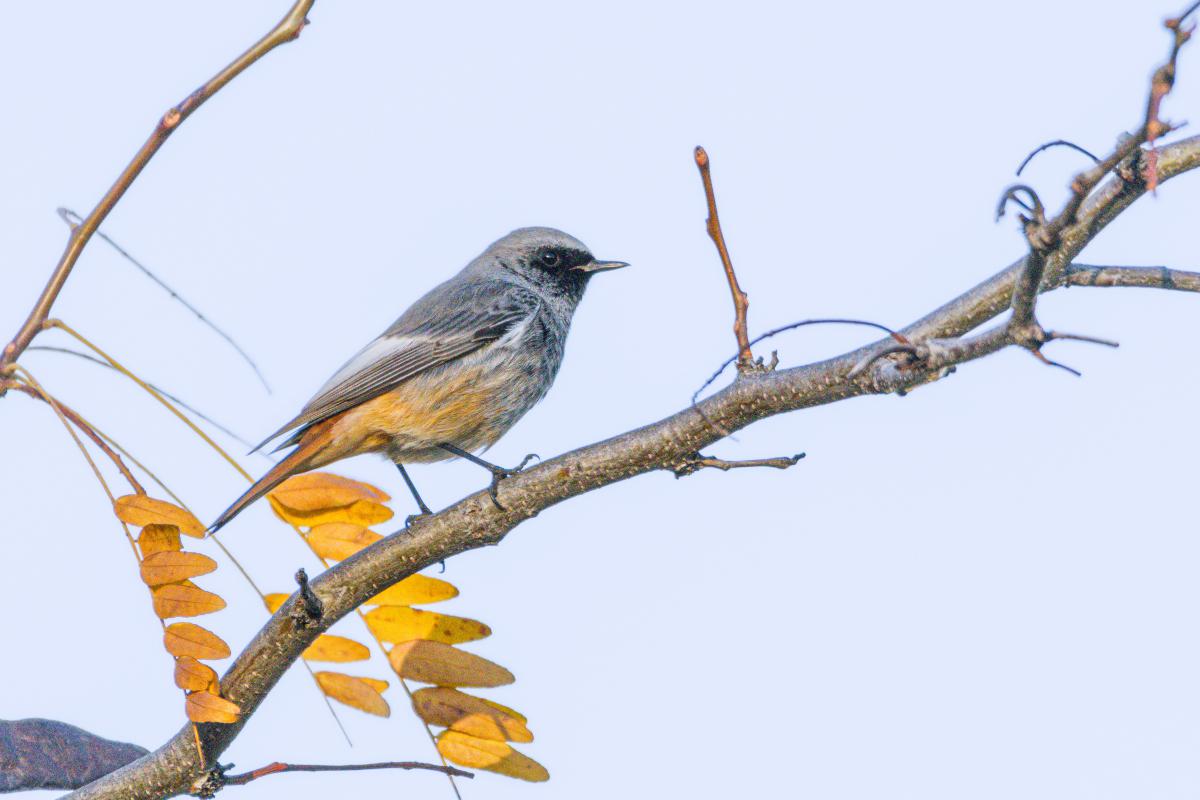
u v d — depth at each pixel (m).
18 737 9.11
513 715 9.80
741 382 9.34
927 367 8.04
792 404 9.11
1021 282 7.22
